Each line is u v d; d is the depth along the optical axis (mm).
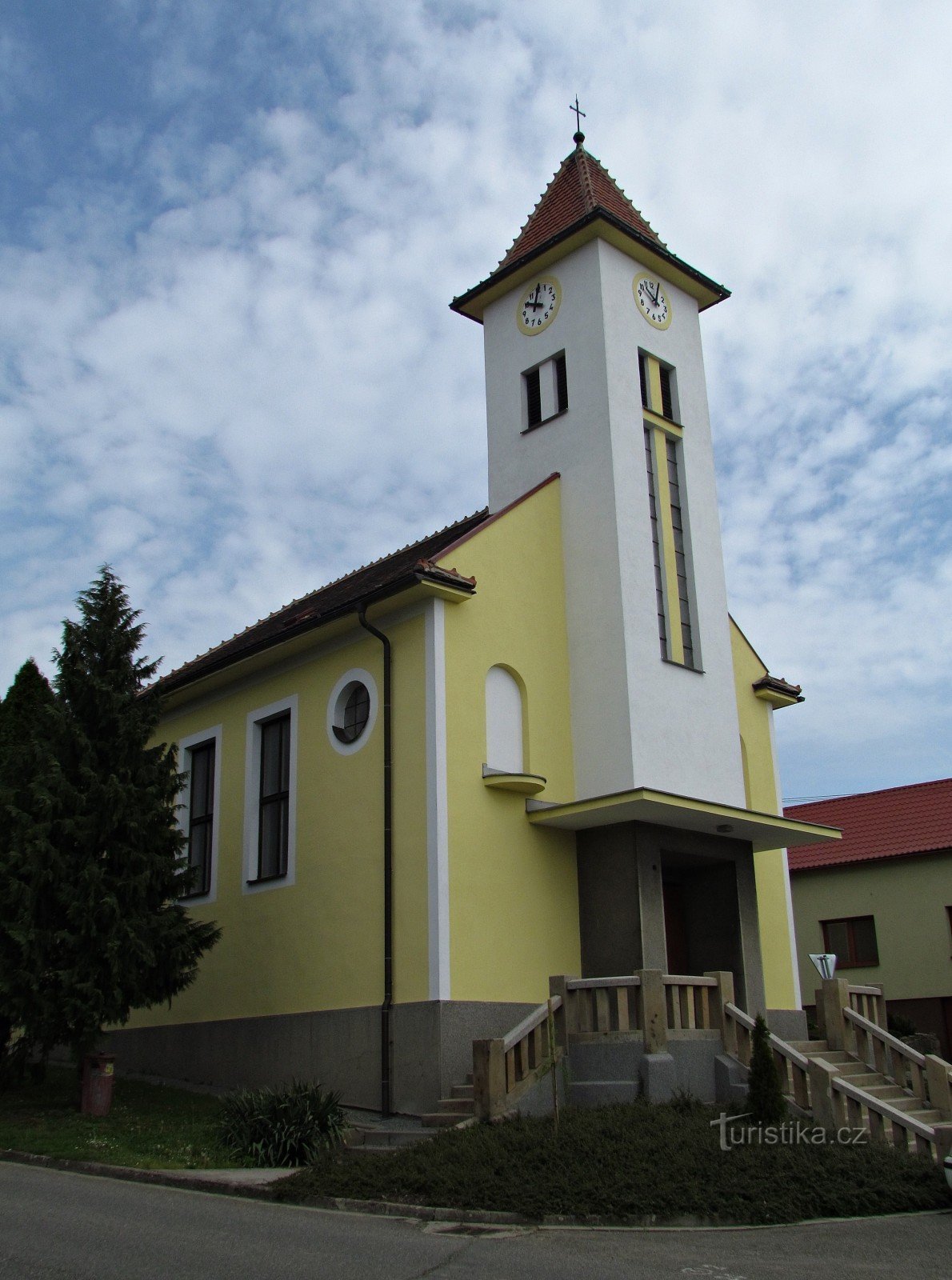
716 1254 8688
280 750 19047
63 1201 10211
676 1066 13680
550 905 16406
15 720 20297
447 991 14719
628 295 19703
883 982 28234
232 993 18297
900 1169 11219
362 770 16750
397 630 16656
